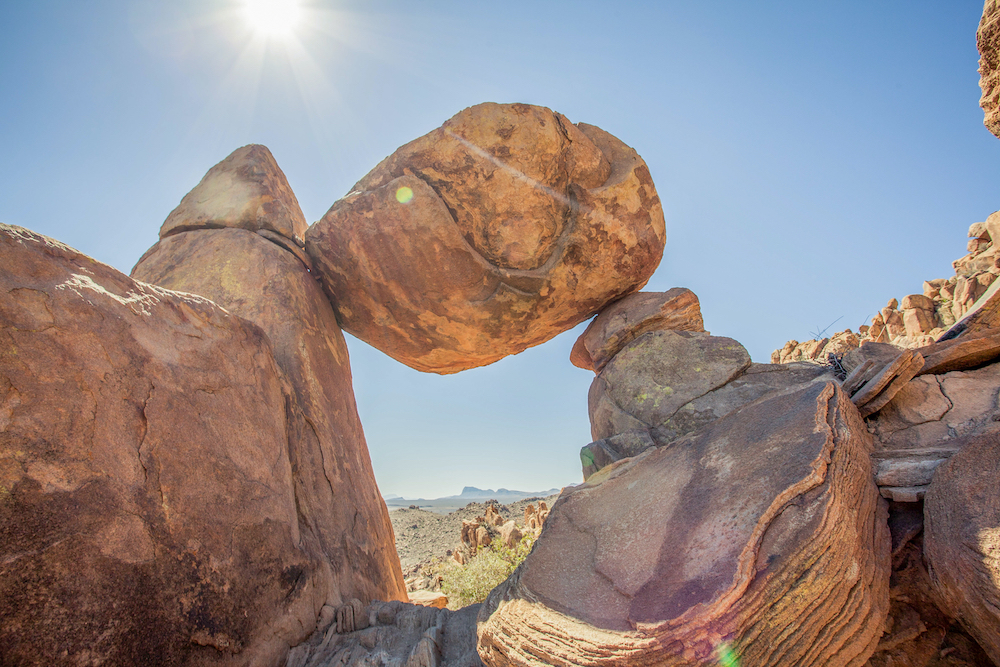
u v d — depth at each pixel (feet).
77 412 9.07
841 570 8.32
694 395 17.66
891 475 10.53
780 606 7.83
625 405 18.76
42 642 7.64
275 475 13.15
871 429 12.64
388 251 18.92
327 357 18.81
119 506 9.20
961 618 8.20
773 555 8.29
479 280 19.43
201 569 10.21
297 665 11.59
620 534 11.25
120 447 9.58
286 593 12.08
